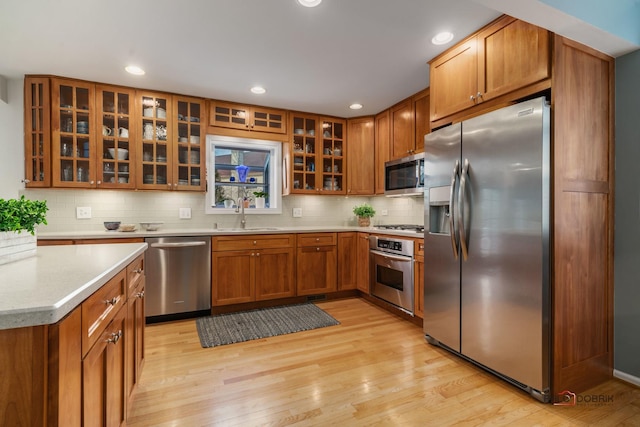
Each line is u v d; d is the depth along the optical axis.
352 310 3.46
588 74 1.93
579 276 1.90
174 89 3.24
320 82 3.08
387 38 2.29
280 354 2.39
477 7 1.94
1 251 1.21
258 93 3.36
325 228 3.96
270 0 1.86
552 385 1.80
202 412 1.70
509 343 1.93
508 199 1.92
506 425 1.61
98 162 3.05
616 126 2.06
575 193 1.88
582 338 1.93
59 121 2.93
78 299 0.84
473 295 2.16
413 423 1.62
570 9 1.62
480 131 2.09
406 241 3.06
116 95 3.12
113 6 1.91
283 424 1.61
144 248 1.82
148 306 3.01
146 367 2.19
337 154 4.23
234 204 3.99
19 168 2.94
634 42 1.89
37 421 0.72
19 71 2.81
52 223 3.17
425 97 3.25
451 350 2.38
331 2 1.89
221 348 2.50
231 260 3.35
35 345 0.72
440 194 2.41
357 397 1.85
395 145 3.71
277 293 3.57
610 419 1.67
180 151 3.42
